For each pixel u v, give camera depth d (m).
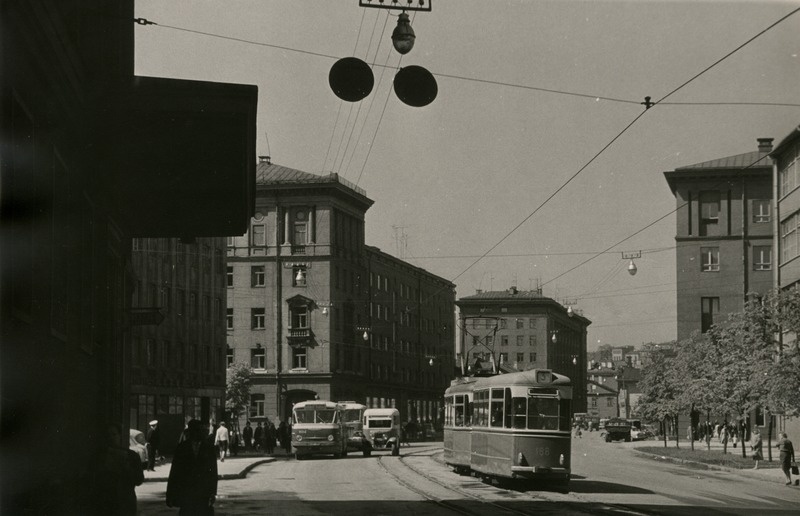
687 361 53.81
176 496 12.68
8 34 9.96
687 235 80.94
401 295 103.06
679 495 25.72
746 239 79.38
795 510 21.58
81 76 13.91
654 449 58.84
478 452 29.62
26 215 11.40
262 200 83.56
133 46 20.06
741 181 80.25
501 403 27.55
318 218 83.06
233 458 47.81
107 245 17.56
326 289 82.38
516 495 24.95
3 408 10.14
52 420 12.94
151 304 55.09
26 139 11.43
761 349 37.91
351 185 86.69
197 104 15.30
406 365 103.81
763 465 40.34
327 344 81.94
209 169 17.73
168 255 58.06
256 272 83.38
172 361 58.06
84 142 15.12
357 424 51.25
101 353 17.30
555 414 26.73
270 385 81.81
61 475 13.29
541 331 138.75
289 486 28.33
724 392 43.69
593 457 52.78
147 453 34.22
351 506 21.58
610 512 20.25
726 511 21.06
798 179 53.06
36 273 12.15
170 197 19.55
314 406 48.16
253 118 15.88
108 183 17.58
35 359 11.89
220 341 66.69
